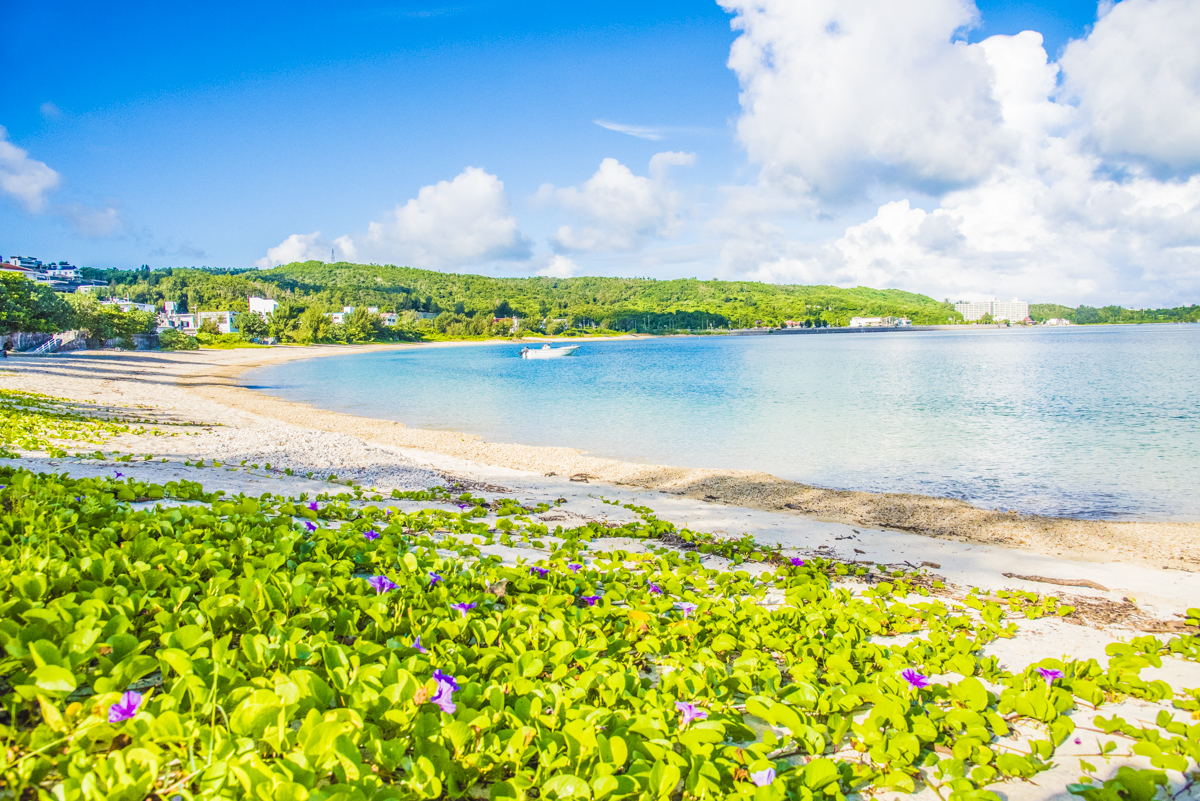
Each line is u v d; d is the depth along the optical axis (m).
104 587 3.93
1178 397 36.50
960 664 4.57
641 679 4.05
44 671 2.70
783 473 19.00
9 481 7.61
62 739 2.44
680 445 23.67
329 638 3.95
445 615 4.46
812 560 9.48
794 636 5.04
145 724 2.61
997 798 2.87
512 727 3.08
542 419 30.70
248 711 2.72
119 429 18.31
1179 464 19.83
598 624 4.88
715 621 5.32
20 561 4.25
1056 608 7.26
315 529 7.28
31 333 69.44
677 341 189.50
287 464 15.55
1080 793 2.98
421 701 2.90
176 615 3.76
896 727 3.50
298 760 2.50
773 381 51.75
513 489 15.03
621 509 13.10
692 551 9.06
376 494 11.84
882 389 44.16
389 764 2.66
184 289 198.88
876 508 14.65
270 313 143.38
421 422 29.59
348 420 29.75
